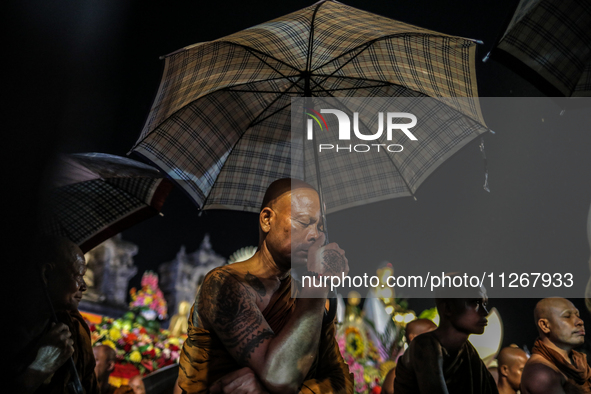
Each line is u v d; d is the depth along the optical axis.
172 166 2.39
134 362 3.29
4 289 1.88
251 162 2.52
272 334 1.64
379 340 3.77
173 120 2.38
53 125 2.26
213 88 2.38
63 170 2.26
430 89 2.43
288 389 1.55
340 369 1.85
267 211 1.86
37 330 1.92
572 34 2.47
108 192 2.63
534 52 2.53
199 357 1.72
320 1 2.10
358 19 2.18
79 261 2.13
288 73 2.44
